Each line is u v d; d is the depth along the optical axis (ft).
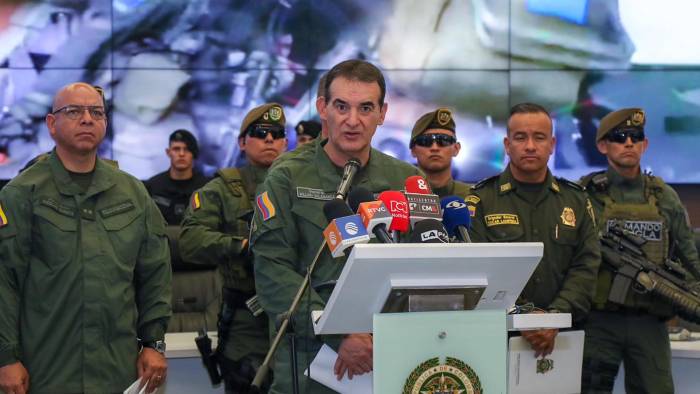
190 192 24.64
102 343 11.80
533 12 30.27
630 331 15.47
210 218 15.92
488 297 7.59
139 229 12.42
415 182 8.95
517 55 30.25
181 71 29.35
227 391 15.21
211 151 29.37
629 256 15.46
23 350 11.68
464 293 7.39
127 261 12.16
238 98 29.55
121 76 29.17
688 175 30.37
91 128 11.99
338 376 8.67
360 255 6.84
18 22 28.73
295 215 10.02
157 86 29.27
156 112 29.25
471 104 30.07
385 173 10.36
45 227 11.73
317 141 10.62
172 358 15.48
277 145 16.48
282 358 9.78
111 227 12.12
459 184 17.31
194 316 17.28
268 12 29.68
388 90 29.86
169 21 29.37
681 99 30.37
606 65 30.32
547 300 14.20
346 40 29.86
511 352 13.01
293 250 10.02
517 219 14.37
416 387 7.16
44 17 28.89
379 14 29.96
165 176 24.90
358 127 9.39
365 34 29.91
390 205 8.19
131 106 29.14
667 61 30.37
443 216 9.05
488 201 14.60
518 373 13.04
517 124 14.34
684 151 30.40
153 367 12.27
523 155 14.25
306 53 29.78
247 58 29.60
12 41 28.71
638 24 30.32
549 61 30.27
